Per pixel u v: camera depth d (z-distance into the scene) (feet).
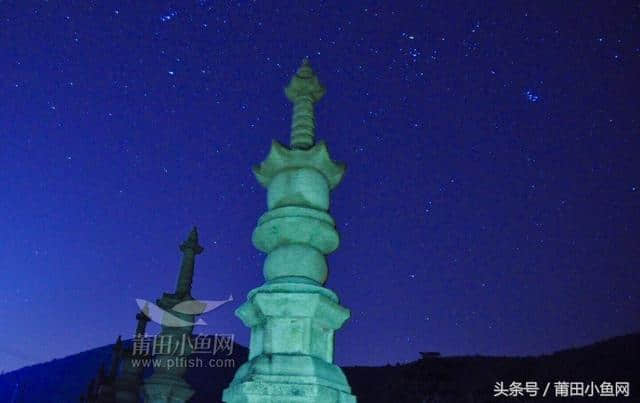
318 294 19.43
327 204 22.12
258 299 19.53
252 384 17.94
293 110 25.63
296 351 19.12
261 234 21.59
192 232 51.52
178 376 43.32
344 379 20.03
